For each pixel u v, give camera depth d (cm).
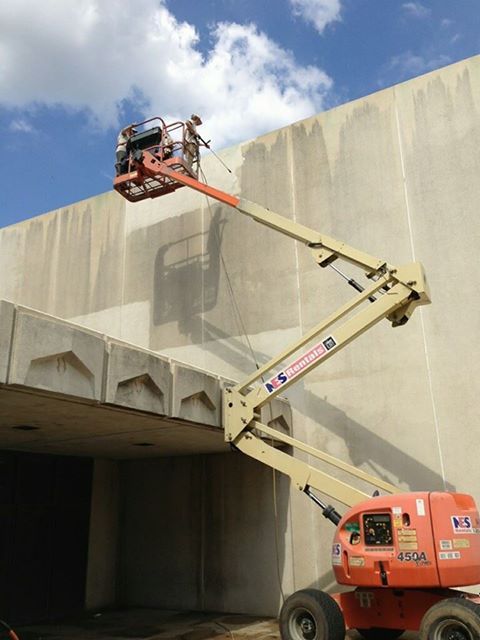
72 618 1139
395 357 1108
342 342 846
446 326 1073
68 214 1677
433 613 621
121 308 1488
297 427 1173
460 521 668
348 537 732
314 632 707
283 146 1345
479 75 1149
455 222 1109
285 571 1114
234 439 895
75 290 1587
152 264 1472
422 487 1023
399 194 1175
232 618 1098
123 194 1326
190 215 1445
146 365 798
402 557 664
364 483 1077
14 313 612
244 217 1357
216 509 1227
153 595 1250
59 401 709
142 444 1112
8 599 1053
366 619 724
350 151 1254
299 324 1228
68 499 1234
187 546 1239
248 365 1264
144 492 1331
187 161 1280
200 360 1325
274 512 1159
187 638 936
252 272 1315
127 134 1322
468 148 1128
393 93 1234
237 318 1307
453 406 1034
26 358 612
